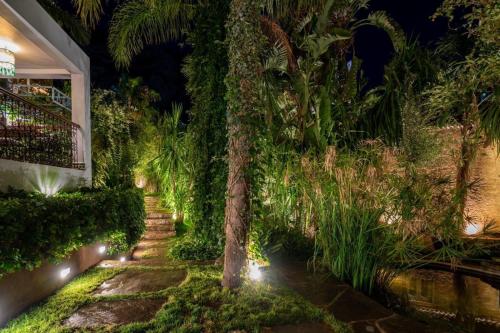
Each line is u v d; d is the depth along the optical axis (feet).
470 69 17.56
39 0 27.30
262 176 13.24
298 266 17.21
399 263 15.29
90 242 14.55
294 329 10.09
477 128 21.44
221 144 18.83
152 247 22.97
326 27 23.45
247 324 10.02
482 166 27.48
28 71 22.45
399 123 20.66
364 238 14.82
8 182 14.12
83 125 23.08
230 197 12.66
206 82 19.49
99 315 10.75
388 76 22.86
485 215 26.23
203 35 19.57
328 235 15.87
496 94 17.99
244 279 12.98
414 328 10.80
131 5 23.22
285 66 22.56
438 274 19.30
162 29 24.08
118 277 14.89
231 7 12.59
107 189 21.61
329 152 16.34
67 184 19.89
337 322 10.49
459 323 13.88
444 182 14.98
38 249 10.73
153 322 10.03
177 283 13.98
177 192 28.96
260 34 12.60
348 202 15.28
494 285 17.88
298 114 22.38
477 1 15.51
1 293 9.89
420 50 23.24
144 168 39.75
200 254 18.70
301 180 17.39
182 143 28.99
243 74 12.17
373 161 15.75
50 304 11.54
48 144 18.56
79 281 14.21
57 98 29.04
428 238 15.90
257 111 12.59
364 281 15.02
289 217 19.48
